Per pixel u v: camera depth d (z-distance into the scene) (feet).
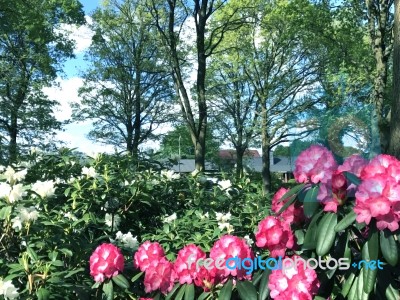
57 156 16.83
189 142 120.67
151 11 64.44
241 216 14.58
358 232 7.20
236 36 79.97
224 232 13.14
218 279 8.13
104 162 15.90
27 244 10.24
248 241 12.60
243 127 79.46
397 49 19.35
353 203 7.06
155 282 8.84
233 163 120.16
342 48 56.70
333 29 58.70
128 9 95.96
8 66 75.15
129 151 17.83
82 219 12.09
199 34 58.49
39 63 88.63
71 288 9.51
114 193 13.99
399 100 19.20
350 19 54.44
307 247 7.17
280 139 69.72
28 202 10.62
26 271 9.42
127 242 12.30
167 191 16.34
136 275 9.30
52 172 16.14
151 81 110.01
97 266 9.42
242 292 7.66
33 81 86.38
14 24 59.98
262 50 80.79
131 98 113.19
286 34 70.44
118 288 9.79
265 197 16.22
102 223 13.51
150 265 8.96
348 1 53.52
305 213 7.25
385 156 7.25
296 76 77.41
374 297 6.90
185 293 8.16
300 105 71.20
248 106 88.99
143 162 17.93
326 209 7.07
